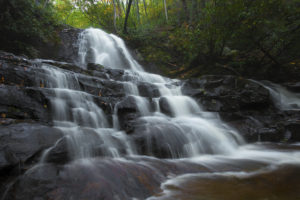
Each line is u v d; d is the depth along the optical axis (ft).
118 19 65.10
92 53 39.65
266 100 21.61
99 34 45.52
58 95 15.15
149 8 93.09
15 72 15.79
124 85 22.04
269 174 10.07
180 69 41.88
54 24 41.52
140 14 87.10
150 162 11.18
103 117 16.37
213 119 18.56
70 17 77.36
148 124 14.75
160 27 70.44
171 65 44.19
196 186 8.89
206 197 7.84
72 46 39.09
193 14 60.59
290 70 33.88
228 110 20.92
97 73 24.68
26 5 31.68
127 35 52.60
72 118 14.84
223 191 8.32
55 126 12.86
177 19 70.95
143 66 44.21
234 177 9.82
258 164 11.71
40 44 35.09
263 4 28.30
